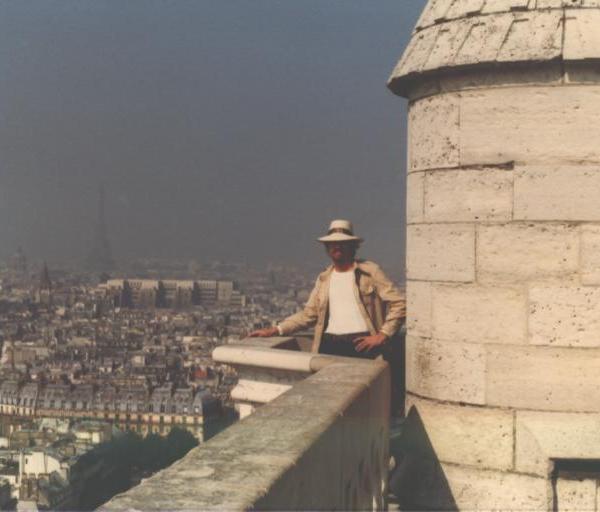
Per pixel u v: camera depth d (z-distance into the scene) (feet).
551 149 15.69
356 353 20.81
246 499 7.61
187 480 8.07
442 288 16.58
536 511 15.57
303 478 9.32
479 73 16.08
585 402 15.53
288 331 22.11
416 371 17.24
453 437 16.35
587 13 15.71
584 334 15.52
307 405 11.93
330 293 21.25
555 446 15.51
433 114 16.87
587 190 15.55
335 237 21.01
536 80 15.72
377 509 15.48
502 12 16.21
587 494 15.60
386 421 16.89
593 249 15.51
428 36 17.17
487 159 16.06
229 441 9.69
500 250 15.96
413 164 17.49
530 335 15.75
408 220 17.72
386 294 20.70
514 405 15.85
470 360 16.21
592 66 15.46
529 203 15.76
